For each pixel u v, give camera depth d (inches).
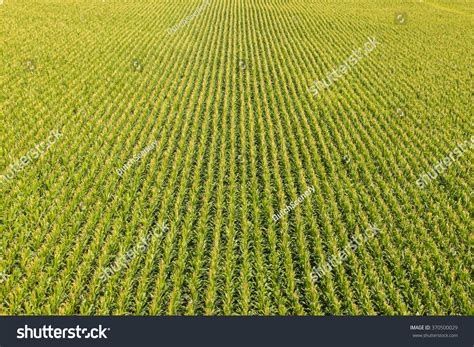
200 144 589.6
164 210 444.5
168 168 536.1
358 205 458.3
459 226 427.2
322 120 668.1
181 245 395.9
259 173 534.9
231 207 443.5
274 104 723.4
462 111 708.7
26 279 343.9
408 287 354.0
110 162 526.9
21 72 819.4
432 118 689.6
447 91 797.2
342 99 761.6
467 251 402.9
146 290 353.4
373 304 348.8
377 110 709.9
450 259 386.9
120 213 437.4
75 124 633.6
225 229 421.7
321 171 520.7
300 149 595.8
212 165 538.3
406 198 474.6
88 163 535.2
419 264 382.6
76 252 379.2
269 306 341.1
